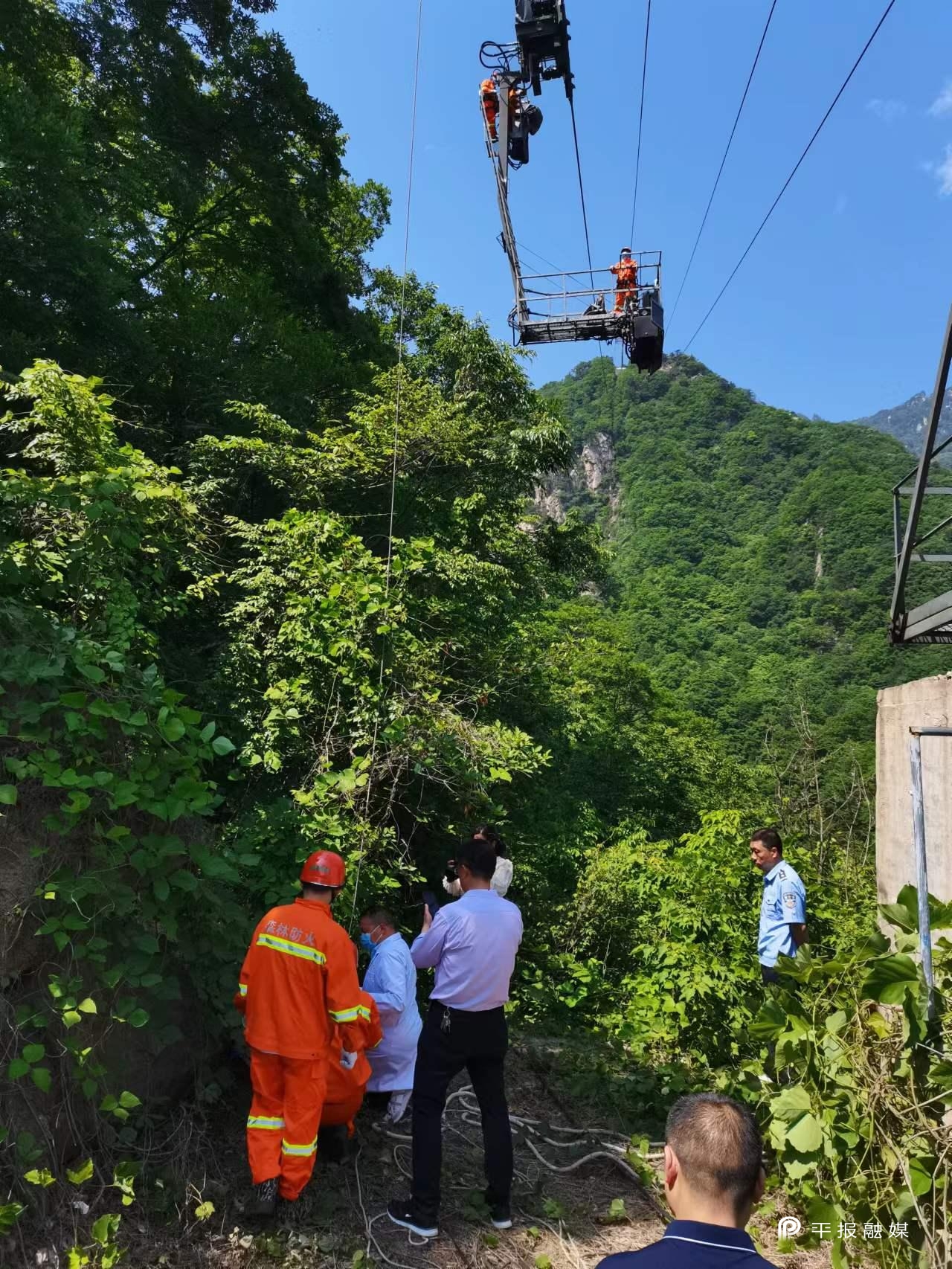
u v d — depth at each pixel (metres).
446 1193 3.75
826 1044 3.31
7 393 6.71
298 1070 3.30
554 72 8.52
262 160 17.80
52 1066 3.15
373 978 4.32
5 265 10.34
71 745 3.36
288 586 7.41
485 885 3.72
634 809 24.88
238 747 7.21
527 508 15.62
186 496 6.38
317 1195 3.56
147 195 15.97
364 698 6.43
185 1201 3.28
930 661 55.47
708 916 6.67
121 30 15.73
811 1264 3.45
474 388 16.84
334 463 10.70
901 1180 2.98
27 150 10.61
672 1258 1.50
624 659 32.28
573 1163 4.20
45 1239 2.89
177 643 9.66
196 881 3.57
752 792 23.30
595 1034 6.87
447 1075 3.49
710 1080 5.33
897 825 4.98
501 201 8.75
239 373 13.50
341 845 5.52
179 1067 3.79
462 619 9.75
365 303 23.91
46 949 3.19
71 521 5.23
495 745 6.78
